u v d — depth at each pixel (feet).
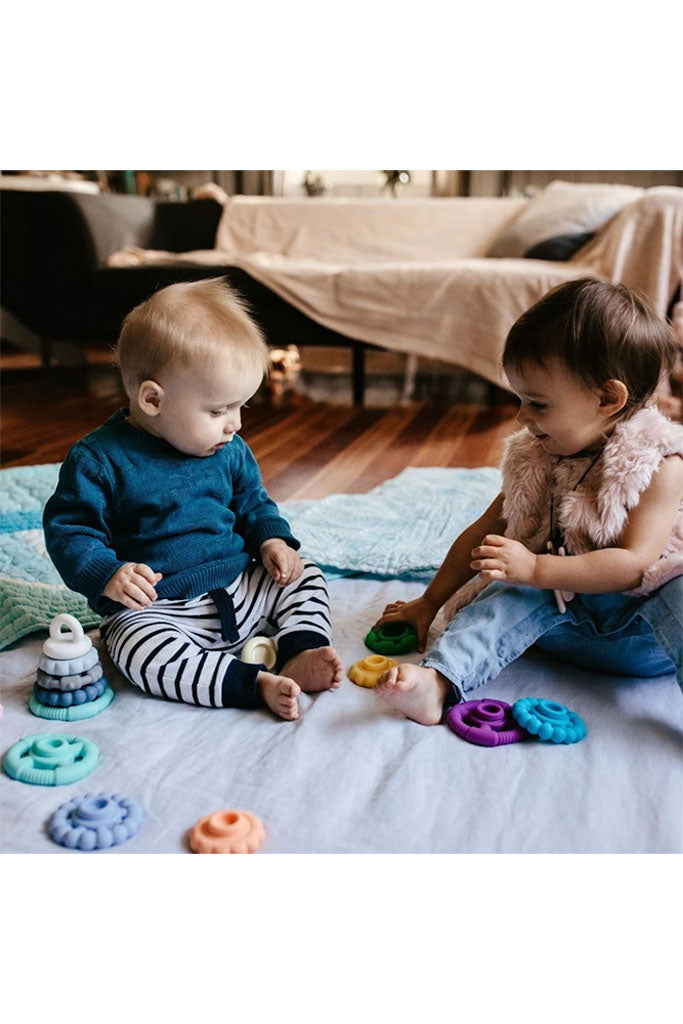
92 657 3.28
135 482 3.43
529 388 3.23
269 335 9.86
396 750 2.97
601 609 3.35
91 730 3.11
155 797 2.75
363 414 9.32
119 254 10.67
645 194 8.90
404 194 15.57
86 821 2.59
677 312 8.43
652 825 2.62
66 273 10.51
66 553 3.31
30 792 2.78
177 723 3.15
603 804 2.70
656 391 3.33
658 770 2.88
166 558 3.47
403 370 12.35
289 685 3.12
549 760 2.92
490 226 11.23
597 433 3.30
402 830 2.61
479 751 2.97
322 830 2.61
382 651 3.72
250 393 3.44
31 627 3.79
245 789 2.78
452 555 3.82
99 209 10.71
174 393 3.31
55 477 6.10
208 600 3.54
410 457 7.34
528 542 3.56
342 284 9.46
